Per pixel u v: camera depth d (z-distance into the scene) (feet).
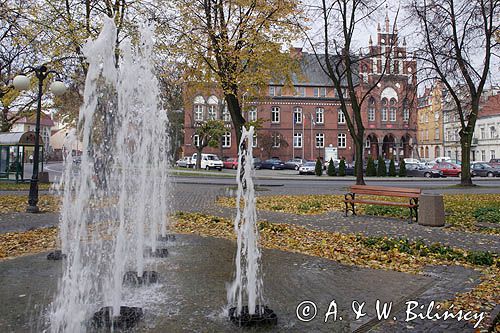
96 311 14.06
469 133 79.00
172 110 162.20
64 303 14.89
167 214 38.29
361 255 23.26
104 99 37.40
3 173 83.35
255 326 13.00
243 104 68.03
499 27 69.92
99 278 17.99
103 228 30.63
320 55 90.43
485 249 25.07
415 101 86.12
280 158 206.90
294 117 210.18
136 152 25.03
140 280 17.74
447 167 139.54
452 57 69.82
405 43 72.33
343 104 73.10
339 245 25.80
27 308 14.39
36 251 23.49
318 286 17.46
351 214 40.16
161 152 31.94
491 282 18.17
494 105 202.28
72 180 32.14
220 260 21.85
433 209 33.37
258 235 28.76
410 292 16.72
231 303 15.12
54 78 61.16
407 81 77.00
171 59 58.95
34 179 39.65
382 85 208.33
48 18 53.26
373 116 209.87
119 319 13.09
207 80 60.75
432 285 17.76
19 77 38.32
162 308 14.57
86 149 19.13
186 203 48.49
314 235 29.07
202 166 166.91
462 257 22.54
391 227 32.78
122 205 17.30
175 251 23.97
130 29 56.54
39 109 40.40
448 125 234.79
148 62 25.22
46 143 273.95
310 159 210.18
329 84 211.61
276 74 65.87
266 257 22.70
